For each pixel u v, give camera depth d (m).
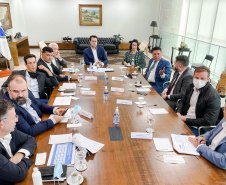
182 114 2.82
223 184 1.32
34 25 10.49
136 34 11.08
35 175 1.19
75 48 9.75
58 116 2.07
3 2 7.80
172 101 3.35
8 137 1.51
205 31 6.51
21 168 1.35
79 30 10.79
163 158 1.56
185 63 3.11
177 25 8.37
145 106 2.51
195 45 7.11
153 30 10.20
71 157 1.55
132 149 1.66
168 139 1.81
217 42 5.94
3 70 6.14
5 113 1.33
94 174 1.38
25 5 10.12
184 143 1.75
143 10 10.67
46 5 10.23
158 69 4.00
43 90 3.29
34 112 2.20
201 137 1.85
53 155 1.57
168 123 2.10
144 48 9.20
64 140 1.77
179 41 8.26
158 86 4.00
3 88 2.61
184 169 1.45
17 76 1.94
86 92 2.91
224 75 3.76
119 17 10.72
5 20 7.97
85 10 10.41
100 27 10.82
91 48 4.89
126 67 4.54
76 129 1.94
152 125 2.04
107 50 9.83
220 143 1.62
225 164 1.42
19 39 7.75
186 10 7.67
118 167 1.45
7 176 1.26
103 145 1.70
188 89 2.70
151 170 1.43
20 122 1.83
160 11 10.40
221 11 5.69
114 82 3.44
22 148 1.54
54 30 10.67
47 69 3.37
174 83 3.38
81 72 4.04
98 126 2.00
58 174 1.29
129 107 2.46
